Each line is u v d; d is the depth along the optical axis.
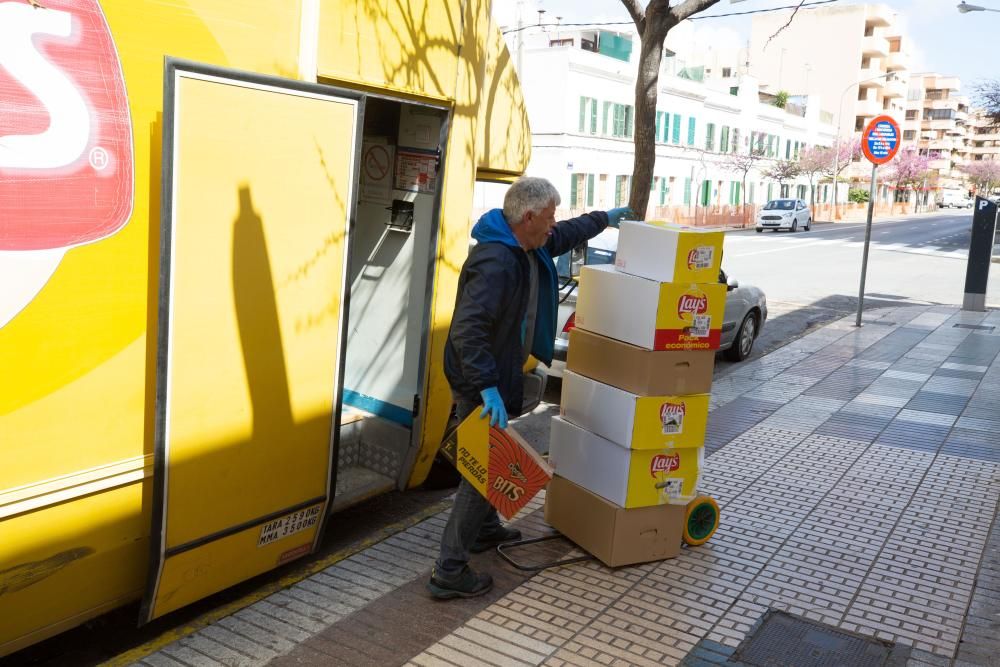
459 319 3.66
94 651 3.51
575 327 4.57
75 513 3.07
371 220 5.13
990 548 4.69
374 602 3.93
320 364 3.89
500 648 3.55
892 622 3.87
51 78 2.79
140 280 3.15
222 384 3.44
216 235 3.32
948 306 15.08
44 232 2.82
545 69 37.06
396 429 4.91
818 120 68.50
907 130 130.75
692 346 4.13
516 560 4.39
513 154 5.69
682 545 4.61
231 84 3.29
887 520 5.06
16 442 2.84
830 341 11.22
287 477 3.84
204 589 3.60
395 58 4.19
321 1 3.74
